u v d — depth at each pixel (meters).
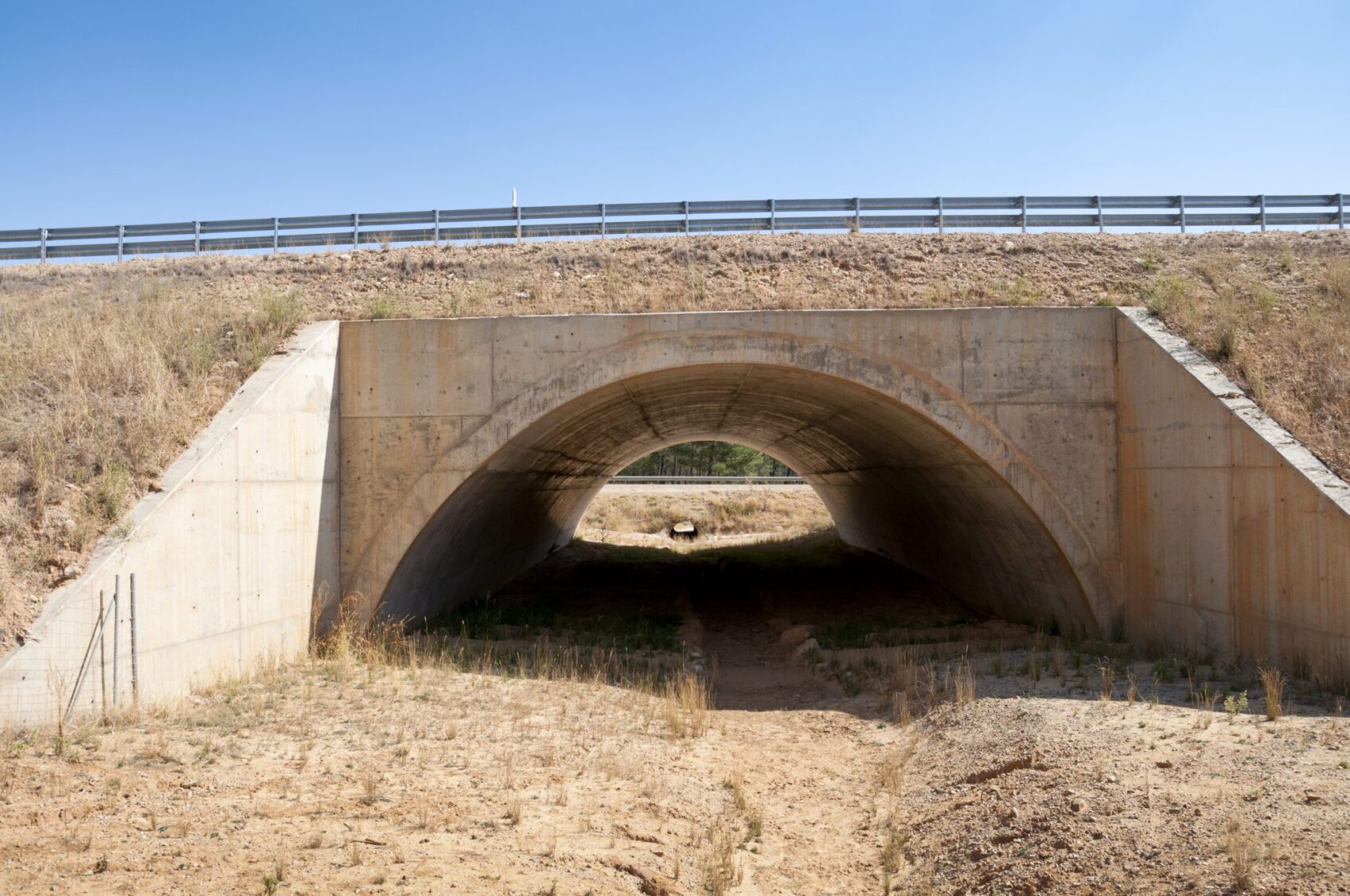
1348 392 13.06
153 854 6.28
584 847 6.94
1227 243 19.34
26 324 15.56
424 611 17.50
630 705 11.75
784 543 33.03
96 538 10.06
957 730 10.38
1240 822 6.36
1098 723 9.52
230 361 13.91
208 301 16.72
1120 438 14.91
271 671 12.38
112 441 11.50
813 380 15.81
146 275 20.36
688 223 21.69
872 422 17.69
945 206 21.39
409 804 7.61
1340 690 10.17
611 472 29.50
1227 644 12.32
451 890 5.93
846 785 9.47
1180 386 13.34
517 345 14.90
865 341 14.88
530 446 16.81
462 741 9.64
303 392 13.89
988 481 15.65
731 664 16.41
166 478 11.11
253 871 6.06
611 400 16.89
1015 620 18.44
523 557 24.73
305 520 13.84
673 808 8.12
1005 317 14.94
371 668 12.88
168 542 10.73
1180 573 13.35
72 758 8.20
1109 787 7.53
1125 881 6.09
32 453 10.97
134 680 10.06
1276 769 7.41
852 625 18.69
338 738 9.51
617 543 33.28
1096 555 14.86
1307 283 16.92
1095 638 14.92
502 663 14.18
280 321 15.05
